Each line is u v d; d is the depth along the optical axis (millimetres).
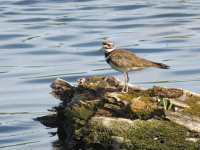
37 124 22828
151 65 20219
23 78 28516
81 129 19031
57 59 31484
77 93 21500
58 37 35656
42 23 39156
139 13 41250
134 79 27766
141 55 31734
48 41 34844
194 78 27859
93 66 30141
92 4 44344
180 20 39281
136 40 34625
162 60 30766
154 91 19938
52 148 20438
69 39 35219
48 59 31516
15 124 22984
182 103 19047
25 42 34656
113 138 18188
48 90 26672
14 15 41375
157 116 18750
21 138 21766
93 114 19828
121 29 37281
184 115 18531
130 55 20266
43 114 23766
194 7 42625
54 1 45375
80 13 41594
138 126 18344
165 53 32000
